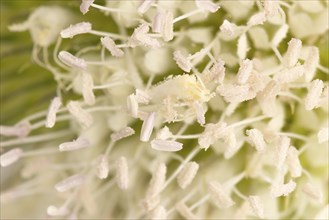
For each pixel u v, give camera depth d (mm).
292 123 57
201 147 55
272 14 54
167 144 54
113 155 59
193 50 57
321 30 56
